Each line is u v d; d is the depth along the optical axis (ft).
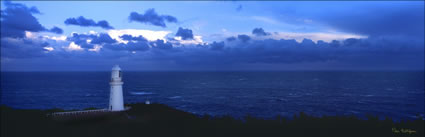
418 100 383.24
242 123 132.26
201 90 552.00
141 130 107.24
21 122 107.34
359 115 268.82
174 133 105.60
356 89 572.10
